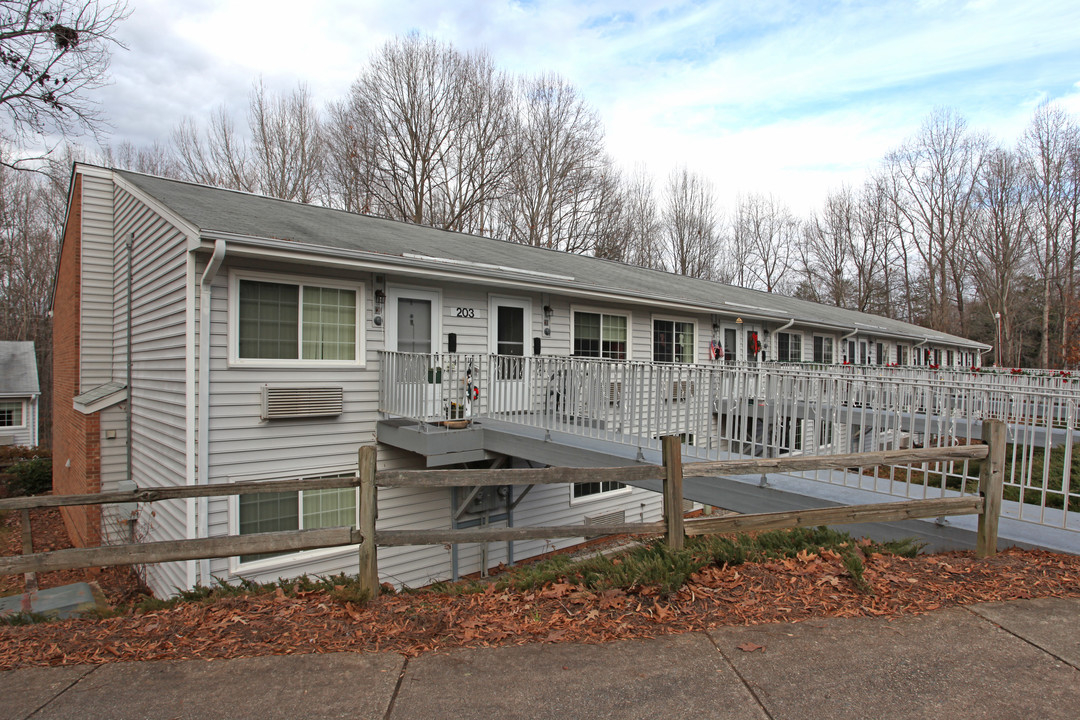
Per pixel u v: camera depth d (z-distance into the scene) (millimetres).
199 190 10438
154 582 8555
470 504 9555
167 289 8008
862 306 47781
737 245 50938
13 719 2604
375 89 28438
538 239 30922
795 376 6145
